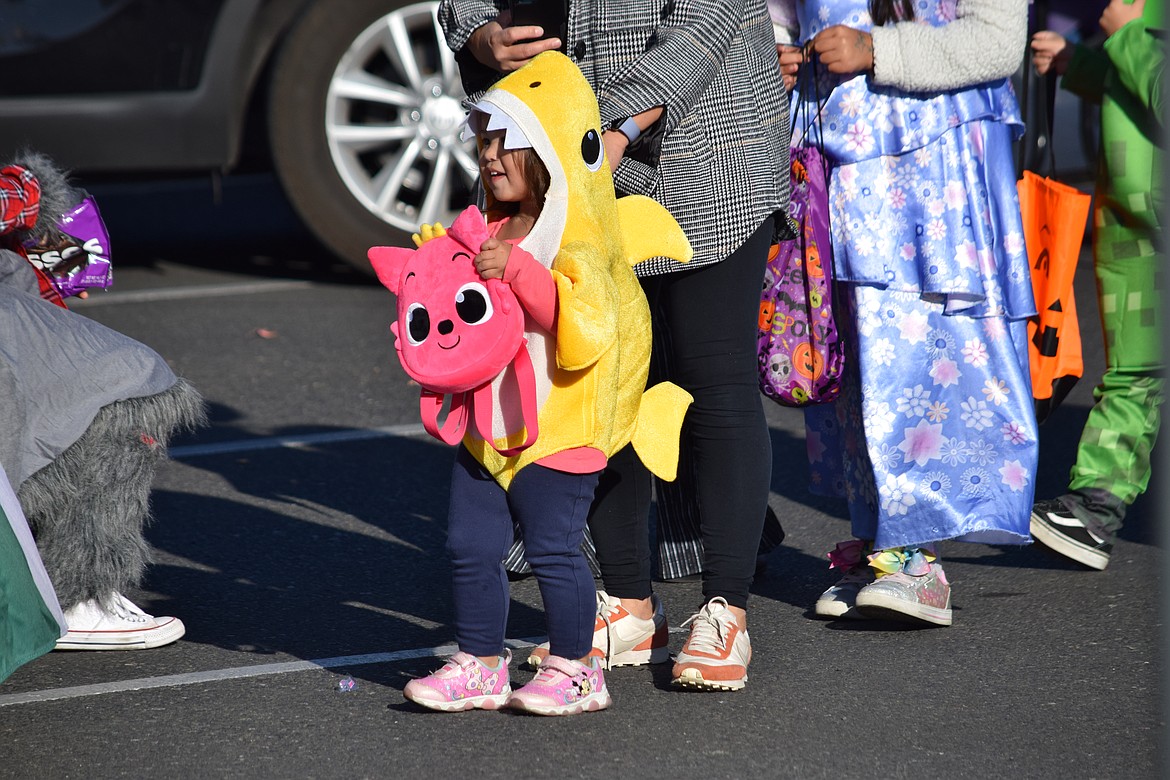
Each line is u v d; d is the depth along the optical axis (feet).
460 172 100.22
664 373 45.37
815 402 45.03
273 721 39.68
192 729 39.27
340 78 94.84
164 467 65.51
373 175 103.71
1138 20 47.60
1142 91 47.37
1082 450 51.01
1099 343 81.87
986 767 36.14
